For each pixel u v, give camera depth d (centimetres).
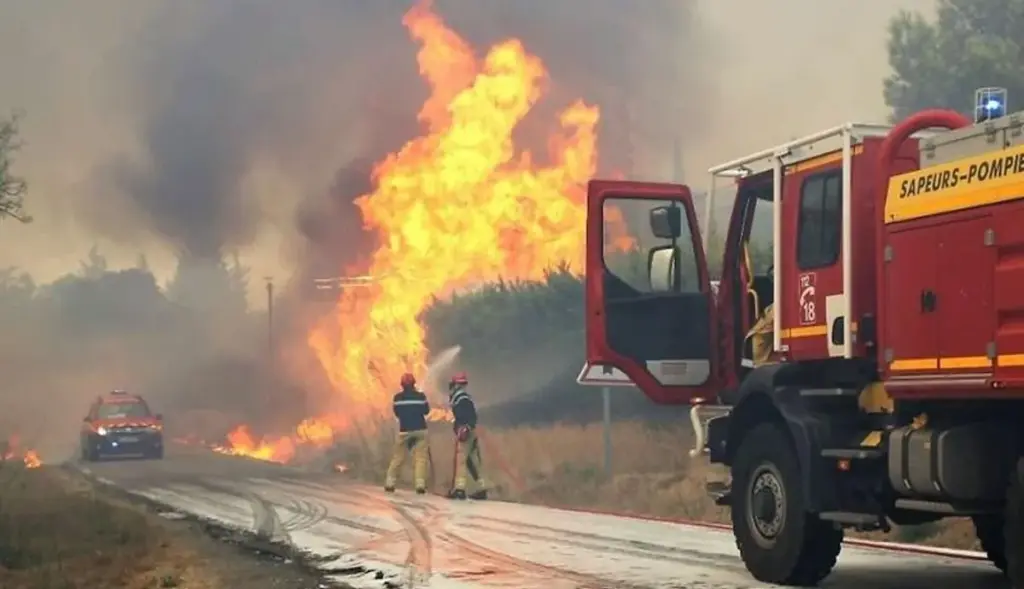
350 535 1379
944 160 853
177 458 3012
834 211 963
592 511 1669
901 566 1104
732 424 1045
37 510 1529
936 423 866
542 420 2595
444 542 1305
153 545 1286
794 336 998
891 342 889
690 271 1132
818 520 956
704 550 1223
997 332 791
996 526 1024
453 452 2284
